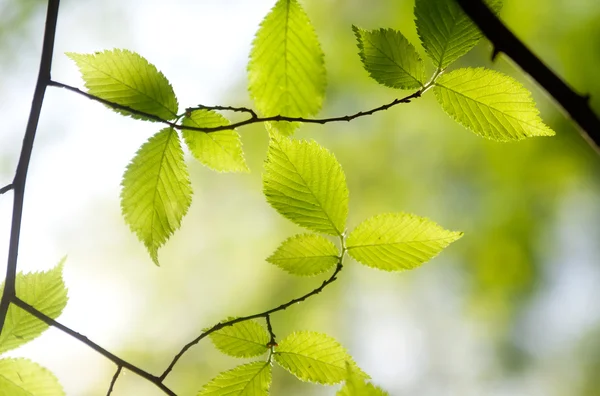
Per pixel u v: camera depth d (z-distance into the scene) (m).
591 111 0.91
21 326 1.02
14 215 1.01
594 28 2.27
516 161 2.61
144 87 1.03
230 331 1.01
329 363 1.01
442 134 2.78
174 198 1.03
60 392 1.02
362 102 2.75
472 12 0.92
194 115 1.03
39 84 1.02
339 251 1.01
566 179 2.55
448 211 2.85
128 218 1.03
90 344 1.01
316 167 1.00
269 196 1.00
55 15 1.02
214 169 1.04
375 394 0.92
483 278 2.74
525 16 2.34
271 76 1.05
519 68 0.92
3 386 1.02
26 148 1.02
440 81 1.00
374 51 1.00
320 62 1.05
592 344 2.67
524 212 2.64
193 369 2.84
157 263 1.03
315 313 2.85
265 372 1.01
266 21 1.04
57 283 1.03
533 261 2.64
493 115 1.00
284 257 1.01
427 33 0.99
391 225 1.00
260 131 2.71
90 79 1.03
